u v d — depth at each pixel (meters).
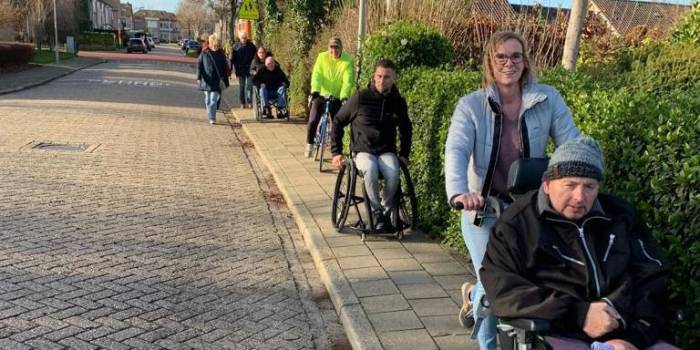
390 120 5.46
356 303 4.14
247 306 4.25
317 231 5.74
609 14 10.33
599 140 3.37
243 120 13.77
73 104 15.25
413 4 9.61
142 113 14.36
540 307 2.28
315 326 4.03
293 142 11.02
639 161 3.08
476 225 3.06
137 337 3.68
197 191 7.41
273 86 13.67
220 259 5.14
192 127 12.84
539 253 2.43
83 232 5.53
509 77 2.98
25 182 7.14
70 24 50.72
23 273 4.52
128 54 57.31
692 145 2.88
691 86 5.87
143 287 4.42
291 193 7.25
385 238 5.58
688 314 2.89
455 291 4.39
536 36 8.84
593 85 4.57
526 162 2.83
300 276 4.92
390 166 5.33
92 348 3.51
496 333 3.09
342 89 8.72
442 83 5.61
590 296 2.36
